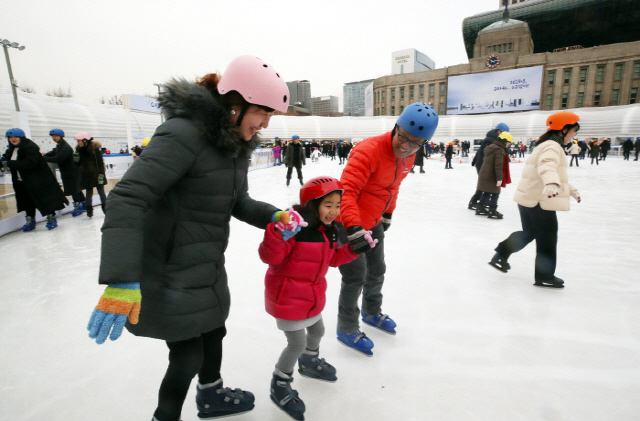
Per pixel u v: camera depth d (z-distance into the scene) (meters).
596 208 6.44
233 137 1.11
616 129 43.47
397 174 1.91
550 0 73.69
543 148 2.71
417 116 1.66
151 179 1.00
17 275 3.33
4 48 11.48
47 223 5.20
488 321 2.43
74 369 1.90
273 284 1.52
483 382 1.79
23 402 1.64
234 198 1.24
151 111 15.42
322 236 1.50
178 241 1.13
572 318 2.46
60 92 54.91
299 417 1.52
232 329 2.31
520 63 54.94
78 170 5.89
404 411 1.59
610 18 69.56
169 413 1.25
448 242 4.35
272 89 1.09
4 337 2.23
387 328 2.26
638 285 3.02
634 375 1.85
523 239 3.17
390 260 3.69
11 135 4.71
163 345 2.15
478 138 50.78
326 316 2.50
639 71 48.41
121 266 0.92
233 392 1.55
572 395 1.70
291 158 9.49
